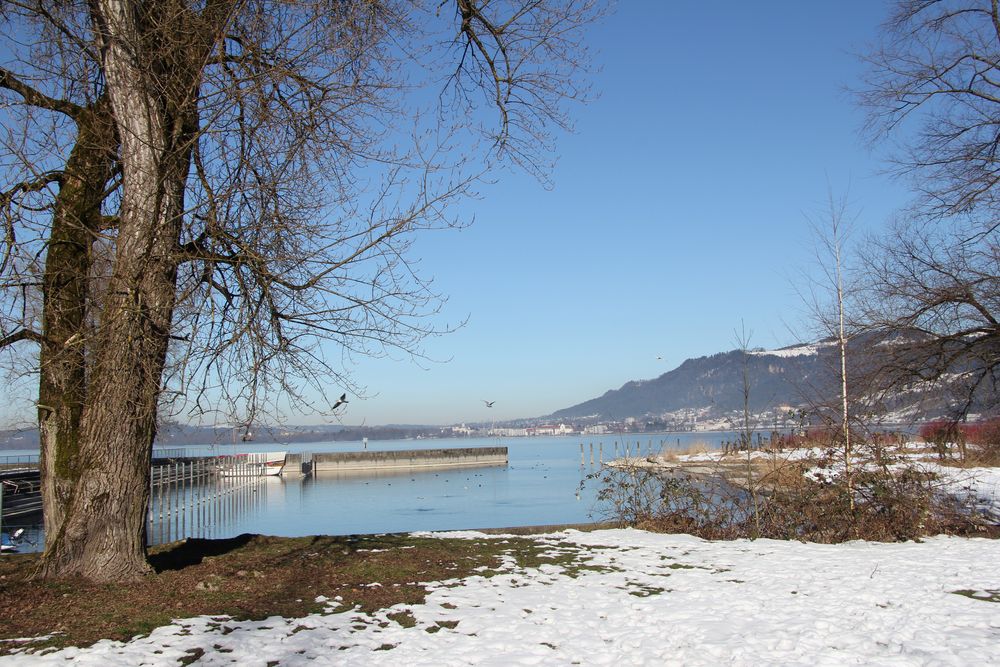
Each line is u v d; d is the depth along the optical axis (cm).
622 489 1645
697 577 939
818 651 621
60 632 647
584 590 869
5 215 786
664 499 1423
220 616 715
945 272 1515
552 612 767
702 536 1325
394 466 6831
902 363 1480
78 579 812
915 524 1268
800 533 1301
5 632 644
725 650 627
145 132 802
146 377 791
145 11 811
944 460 1661
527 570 984
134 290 770
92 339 791
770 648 633
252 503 3472
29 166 777
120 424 816
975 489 1714
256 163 847
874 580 897
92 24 813
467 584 898
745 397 1454
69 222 789
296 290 864
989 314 1477
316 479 5416
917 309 1514
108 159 876
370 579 906
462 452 7038
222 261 838
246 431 864
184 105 784
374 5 871
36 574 805
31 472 3109
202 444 904
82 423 827
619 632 696
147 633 653
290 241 846
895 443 1631
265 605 767
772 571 971
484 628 708
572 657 624
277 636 661
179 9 807
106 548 823
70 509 823
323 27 860
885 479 1303
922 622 704
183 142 834
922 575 920
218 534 2273
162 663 579
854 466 1359
